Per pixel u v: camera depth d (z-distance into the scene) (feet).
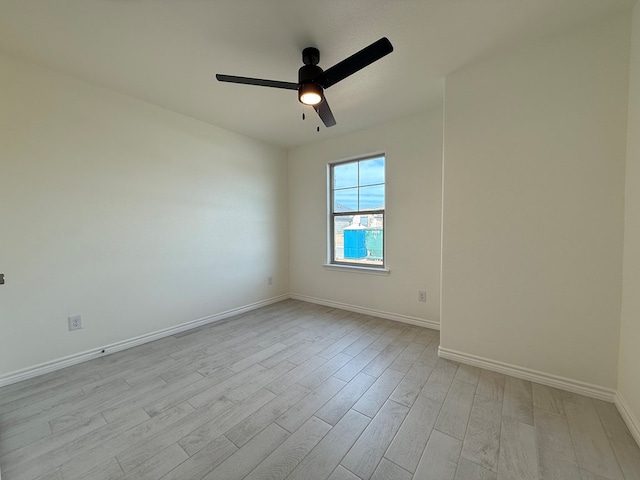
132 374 7.09
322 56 6.71
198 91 8.34
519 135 6.57
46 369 7.17
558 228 6.24
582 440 4.80
